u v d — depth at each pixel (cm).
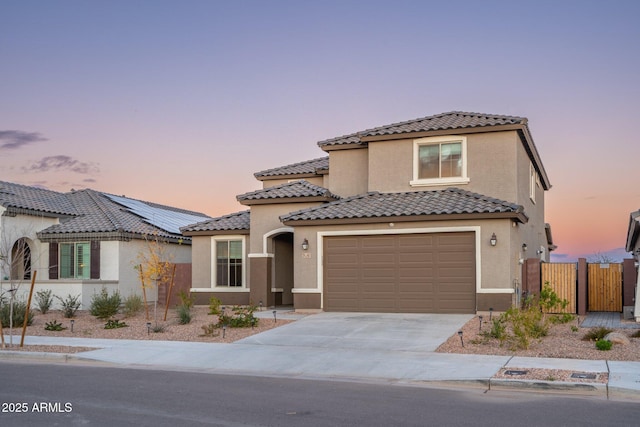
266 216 2445
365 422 869
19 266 2739
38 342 1691
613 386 1057
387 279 2109
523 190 2380
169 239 3008
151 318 2178
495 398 1032
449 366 1277
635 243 2716
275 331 1784
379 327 1788
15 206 2677
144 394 1060
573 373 1171
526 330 1455
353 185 2527
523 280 2245
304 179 2761
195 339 1716
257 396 1046
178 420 878
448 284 2042
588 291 2334
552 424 857
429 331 1705
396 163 2352
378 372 1265
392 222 2092
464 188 2264
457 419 886
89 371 1314
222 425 852
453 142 2291
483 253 1998
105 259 2775
